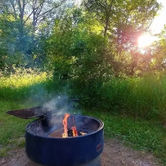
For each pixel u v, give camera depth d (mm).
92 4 6207
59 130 2131
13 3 12094
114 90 4266
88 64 4391
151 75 4539
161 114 3729
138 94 4035
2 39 6258
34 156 1736
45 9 14367
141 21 6051
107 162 2387
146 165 2367
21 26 6832
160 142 2879
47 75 5902
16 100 5555
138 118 4000
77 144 1659
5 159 2502
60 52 5117
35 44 6574
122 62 4793
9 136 3133
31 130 1886
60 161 1640
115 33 5871
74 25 5945
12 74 7152
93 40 4672
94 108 4551
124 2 5895
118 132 3229
